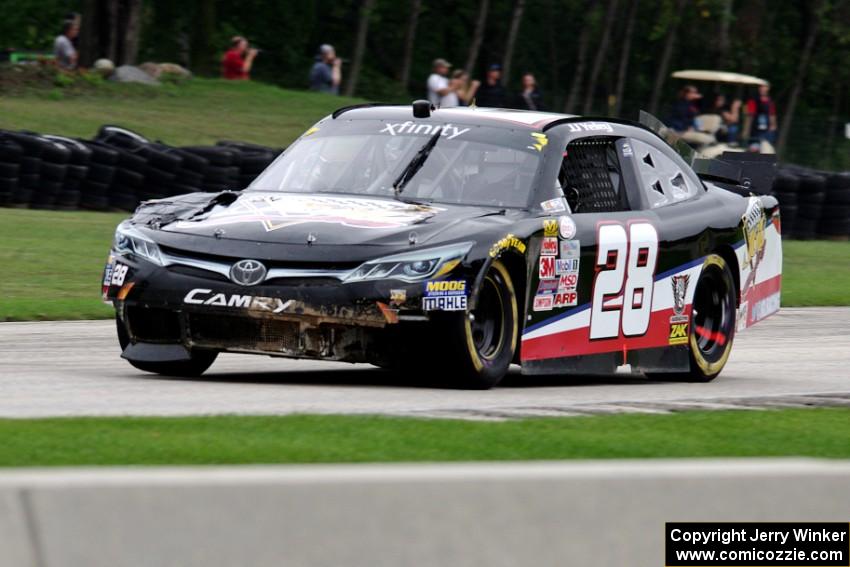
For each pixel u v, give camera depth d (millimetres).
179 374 25906
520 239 24406
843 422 21938
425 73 188750
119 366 27406
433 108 28453
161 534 10180
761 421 21516
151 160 66125
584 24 173375
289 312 22688
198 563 10219
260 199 25469
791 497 11930
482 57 190500
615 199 28031
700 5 166000
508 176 26172
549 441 18125
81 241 53781
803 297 51250
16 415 19422
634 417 21125
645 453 17922
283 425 18375
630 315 27672
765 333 41500
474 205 25609
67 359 28391
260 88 112688
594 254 26500
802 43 184625
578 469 11297
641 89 188125
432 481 10812
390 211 24484
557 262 25500
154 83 107562
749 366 33688
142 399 21797
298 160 27406
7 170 63469
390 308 22609
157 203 25828
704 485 11633
